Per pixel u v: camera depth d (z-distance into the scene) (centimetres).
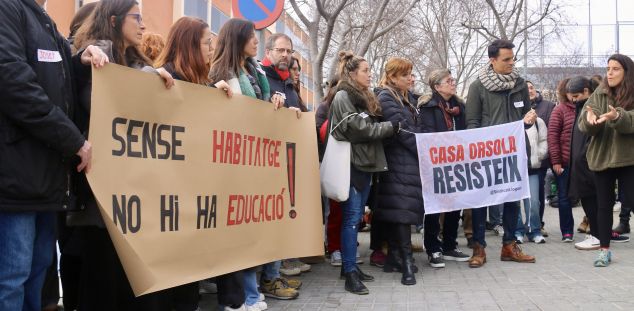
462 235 920
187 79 383
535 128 799
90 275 337
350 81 531
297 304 475
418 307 459
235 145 407
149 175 331
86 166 291
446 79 644
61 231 358
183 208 354
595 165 597
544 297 477
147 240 325
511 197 617
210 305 471
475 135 614
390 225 611
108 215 300
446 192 605
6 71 258
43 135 269
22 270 278
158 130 342
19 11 274
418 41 2472
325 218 666
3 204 265
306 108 606
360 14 1600
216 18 2605
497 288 518
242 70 443
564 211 795
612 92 586
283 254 460
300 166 491
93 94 300
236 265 399
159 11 2091
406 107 602
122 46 342
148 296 347
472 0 1848
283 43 558
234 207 403
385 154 570
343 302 481
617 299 463
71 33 377
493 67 648
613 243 780
